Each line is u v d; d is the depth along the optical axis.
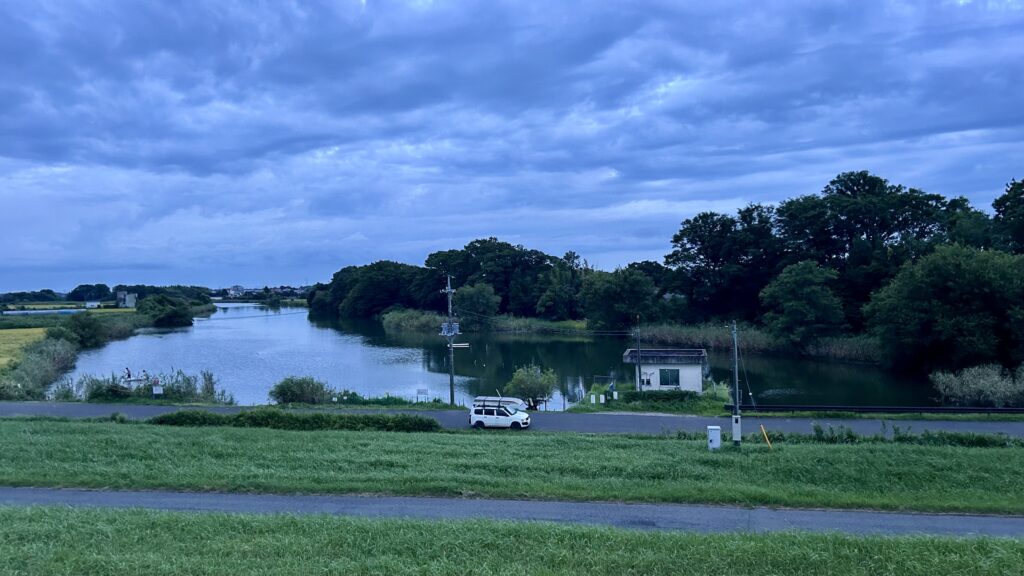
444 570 12.42
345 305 170.88
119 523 15.24
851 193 101.56
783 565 12.91
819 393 56.75
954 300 60.69
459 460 23.27
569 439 28.66
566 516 17.64
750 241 104.38
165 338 117.19
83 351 95.19
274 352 93.12
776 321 80.88
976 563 12.89
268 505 18.41
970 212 83.06
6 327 120.06
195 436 27.28
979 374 51.62
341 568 12.41
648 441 28.80
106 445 24.83
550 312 132.00
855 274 87.19
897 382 62.09
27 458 22.67
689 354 57.50
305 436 28.17
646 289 104.62
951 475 21.28
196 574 12.20
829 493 19.69
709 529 16.66
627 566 12.84
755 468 22.36
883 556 13.34
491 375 71.12
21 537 14.18
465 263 152.12
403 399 48.50
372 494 19.58
